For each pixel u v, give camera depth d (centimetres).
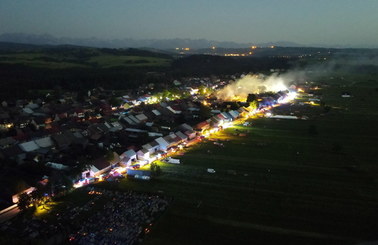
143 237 5322
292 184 7431
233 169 8412
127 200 6700
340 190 7088
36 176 7994
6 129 12025
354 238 5253
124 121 13438
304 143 10788
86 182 7625
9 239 4953
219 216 6022
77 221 5806
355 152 9756
